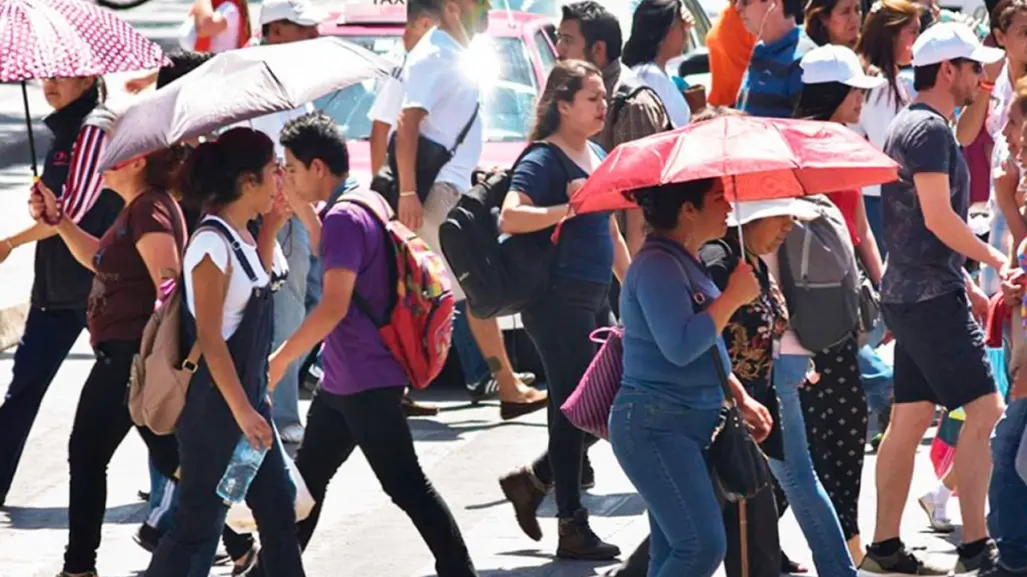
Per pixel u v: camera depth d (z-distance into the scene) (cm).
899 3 2788
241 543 2192
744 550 1816
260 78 1889
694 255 1764
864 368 2734
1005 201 2294
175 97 1858
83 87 2452
